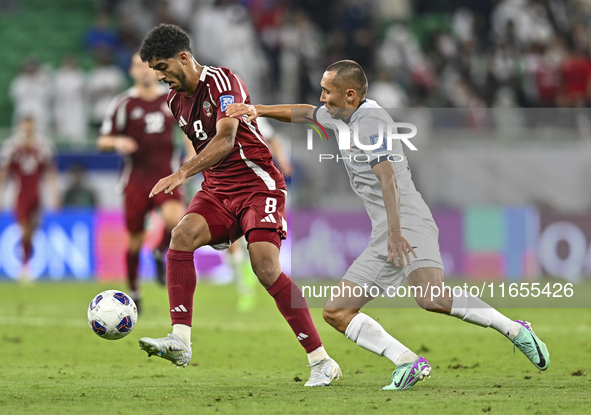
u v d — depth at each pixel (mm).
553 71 66188
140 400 15242
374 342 16938
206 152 16203
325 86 16875
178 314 16719
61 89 61000
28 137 49844
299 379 18375
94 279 52094
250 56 64188
